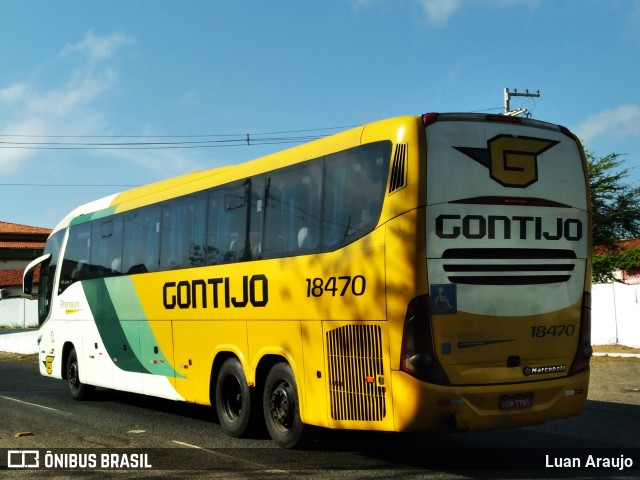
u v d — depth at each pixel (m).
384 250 7.66
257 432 10.12
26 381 19.05
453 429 7.45
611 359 19.28
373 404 7.73
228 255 10.36
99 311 14.08
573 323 8.23
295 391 9.05
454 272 7.57
